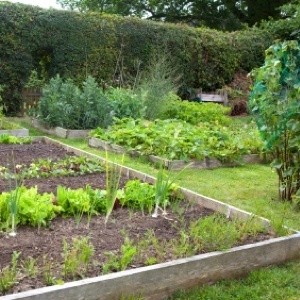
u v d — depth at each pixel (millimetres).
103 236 3783
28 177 5559
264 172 7363
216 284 3400
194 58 15773
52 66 13133
